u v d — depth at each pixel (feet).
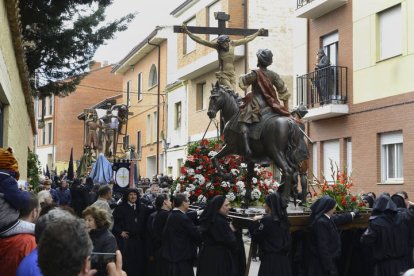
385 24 60.90
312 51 72.02
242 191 35.81
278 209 27.99
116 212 35.94
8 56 33.58
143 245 36.17
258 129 31.35
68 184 60.23
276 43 89.40
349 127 65.21
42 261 9.11
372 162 61.41
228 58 43.29
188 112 110.01
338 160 67.41
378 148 60.95
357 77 64.08
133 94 149.18
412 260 29.78
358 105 63.77
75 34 70.13
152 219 35.12
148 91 136.56
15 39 36.60
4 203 16.26
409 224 29.45
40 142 212.43
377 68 61.16
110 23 72.18
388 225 28.53
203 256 29.09
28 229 16.42
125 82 157.28
